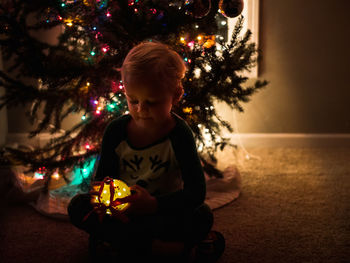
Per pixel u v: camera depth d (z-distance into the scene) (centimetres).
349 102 283
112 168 127
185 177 119
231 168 214
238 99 188
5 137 260
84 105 179
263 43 271
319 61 275
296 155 266
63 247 147
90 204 122
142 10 158
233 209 181
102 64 160
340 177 223
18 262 137
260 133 287
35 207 180
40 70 155
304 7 266
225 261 137
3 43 155
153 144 119
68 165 178
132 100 109
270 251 144
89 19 160
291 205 185
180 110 166
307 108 284
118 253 125
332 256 140
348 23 269
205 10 157
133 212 111
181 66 112
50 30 249
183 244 121
